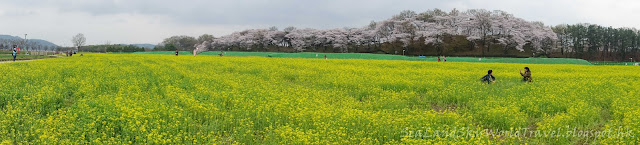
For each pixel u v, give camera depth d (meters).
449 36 117.00
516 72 30.16
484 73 27.52
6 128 9.03
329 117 10.41
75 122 9.37
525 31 104.69
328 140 8.49
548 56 106.44
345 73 26.06
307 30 128.25
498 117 10.83
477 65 38.59
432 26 112.31
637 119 9.70
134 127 8.95
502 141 8.81
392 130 9.38
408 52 112.94
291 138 8.49
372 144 8.66
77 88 14.99
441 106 14.26
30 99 11.88
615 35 111.19
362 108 12.95
